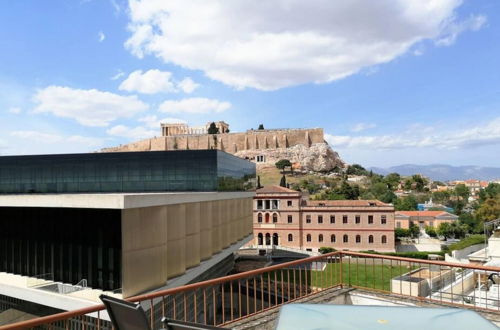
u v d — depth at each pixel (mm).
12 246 27688
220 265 38812
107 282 22531
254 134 164625
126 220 20938
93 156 37219
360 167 173875
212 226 34125
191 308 27078
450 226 77188
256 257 57281
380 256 9352
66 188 37656
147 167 35969
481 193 117812
